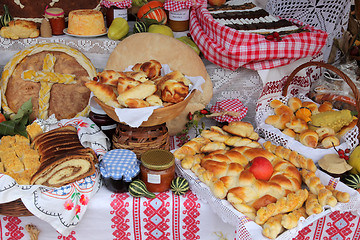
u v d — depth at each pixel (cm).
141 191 127
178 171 139
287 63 166
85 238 135
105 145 143
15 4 174
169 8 179
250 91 178
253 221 114
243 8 196
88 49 173
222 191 119
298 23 179
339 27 196
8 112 159
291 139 150
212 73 175
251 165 131
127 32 174
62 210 122
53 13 169
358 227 131
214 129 154
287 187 123
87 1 185
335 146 143
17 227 132
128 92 126
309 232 134
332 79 183
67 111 165
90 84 129
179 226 133
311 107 167
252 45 154
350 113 151
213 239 136
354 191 123
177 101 130
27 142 142
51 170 123
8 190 116
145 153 133
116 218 130
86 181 127
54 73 161
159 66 146
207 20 165
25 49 162
